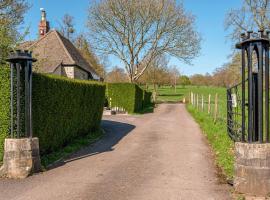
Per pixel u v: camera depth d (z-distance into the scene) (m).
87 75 32.94
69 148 11.80
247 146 6.58
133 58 42.38
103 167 9.24
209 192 6.87
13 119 8.75
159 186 7.35
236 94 12.52
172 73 78.69
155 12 40.88
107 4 40.44
